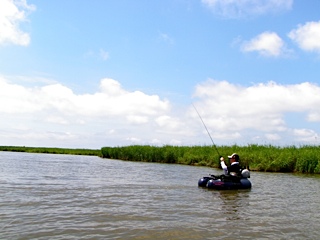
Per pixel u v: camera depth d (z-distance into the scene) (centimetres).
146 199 1120
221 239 665
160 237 667
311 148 2712
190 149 3497
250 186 1465
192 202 1087
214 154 2898
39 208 917
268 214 924
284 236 702
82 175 1898
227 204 1066
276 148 2845
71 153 6253
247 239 671
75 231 696
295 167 2438
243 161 2611
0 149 6412
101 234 678
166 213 897
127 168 2569
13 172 1909
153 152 3609
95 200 1072
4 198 1049
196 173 2198
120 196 1169
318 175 2209
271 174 2245
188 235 686
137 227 738
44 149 6719
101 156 4906
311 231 749
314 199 1212
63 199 1073
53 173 1958
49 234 670
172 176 1969
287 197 1248
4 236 647
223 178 1462
